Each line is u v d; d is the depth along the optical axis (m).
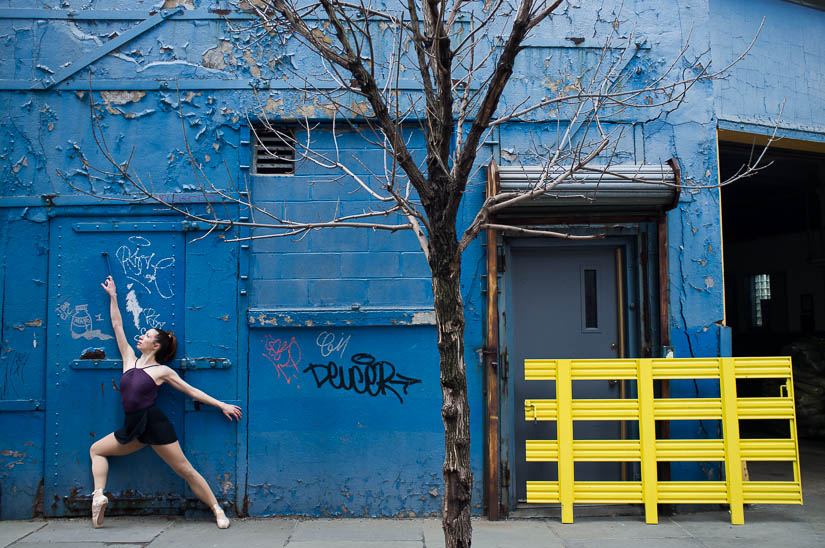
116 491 5.45
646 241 5.76
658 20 6.04
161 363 5.51
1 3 5.75
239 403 5.53
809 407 9.08
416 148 5.82
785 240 13.23
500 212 5.64
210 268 5.63
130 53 5.76
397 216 5.73
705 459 5.29
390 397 5.58
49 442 5.47
